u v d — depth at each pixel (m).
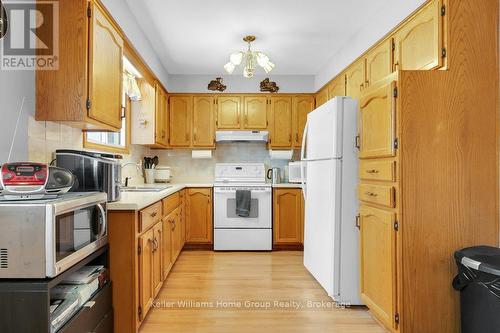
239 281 2.94
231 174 4.36
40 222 1.19
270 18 2.70
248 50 3.30
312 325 2.13
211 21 2.73
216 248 4.01
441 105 1.78
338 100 2.38
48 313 1.19
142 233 1.97
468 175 1.78
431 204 1.77
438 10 1.85
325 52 3.51
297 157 4.54
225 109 4.30
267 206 4.03
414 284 1.76
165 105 4.09
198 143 4.28
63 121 1.72
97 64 1.79
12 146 1.52
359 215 2.30
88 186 1.84
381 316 1.95
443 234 1.77
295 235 4.07
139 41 2.79
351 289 2.39
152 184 3.94
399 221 1.76
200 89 4.28
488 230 1.78
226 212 4.02
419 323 1.76
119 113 2.15
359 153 2.30
